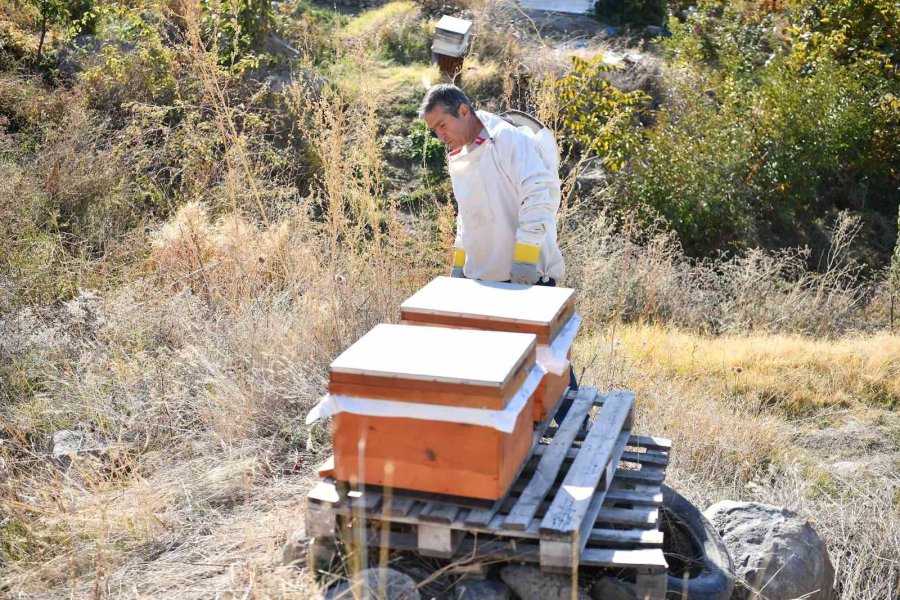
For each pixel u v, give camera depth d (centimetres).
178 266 813
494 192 462
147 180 1013
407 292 731
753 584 446
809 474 638
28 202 891
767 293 1236
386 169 1306
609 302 999
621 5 2145
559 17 2084
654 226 1242
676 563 435
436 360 337
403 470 339
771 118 1650
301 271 756
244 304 709
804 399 784
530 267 454
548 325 385
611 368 714
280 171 1147
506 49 1627
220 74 823
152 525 444
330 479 363
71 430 567
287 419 570
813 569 464
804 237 1650
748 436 664
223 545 425
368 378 331
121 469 491
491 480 331
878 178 1847
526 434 370
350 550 353
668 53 1803
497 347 352
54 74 1185
